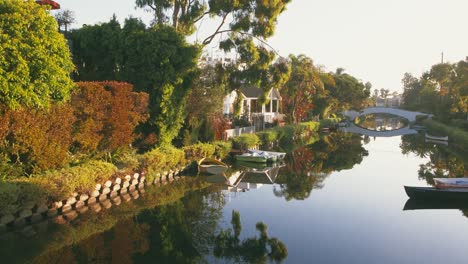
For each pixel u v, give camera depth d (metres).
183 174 27.75
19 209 15.21
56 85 16.91
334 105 99.12
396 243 15.78
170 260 13.38
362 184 27.56
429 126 87.88
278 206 20.95
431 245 15.63
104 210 18.42
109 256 13.38
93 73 27.75
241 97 38.94
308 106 70.38
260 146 44.97
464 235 16.83
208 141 32.97
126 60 26.86
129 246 14.40
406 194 24.14
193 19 34.34
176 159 26.19
